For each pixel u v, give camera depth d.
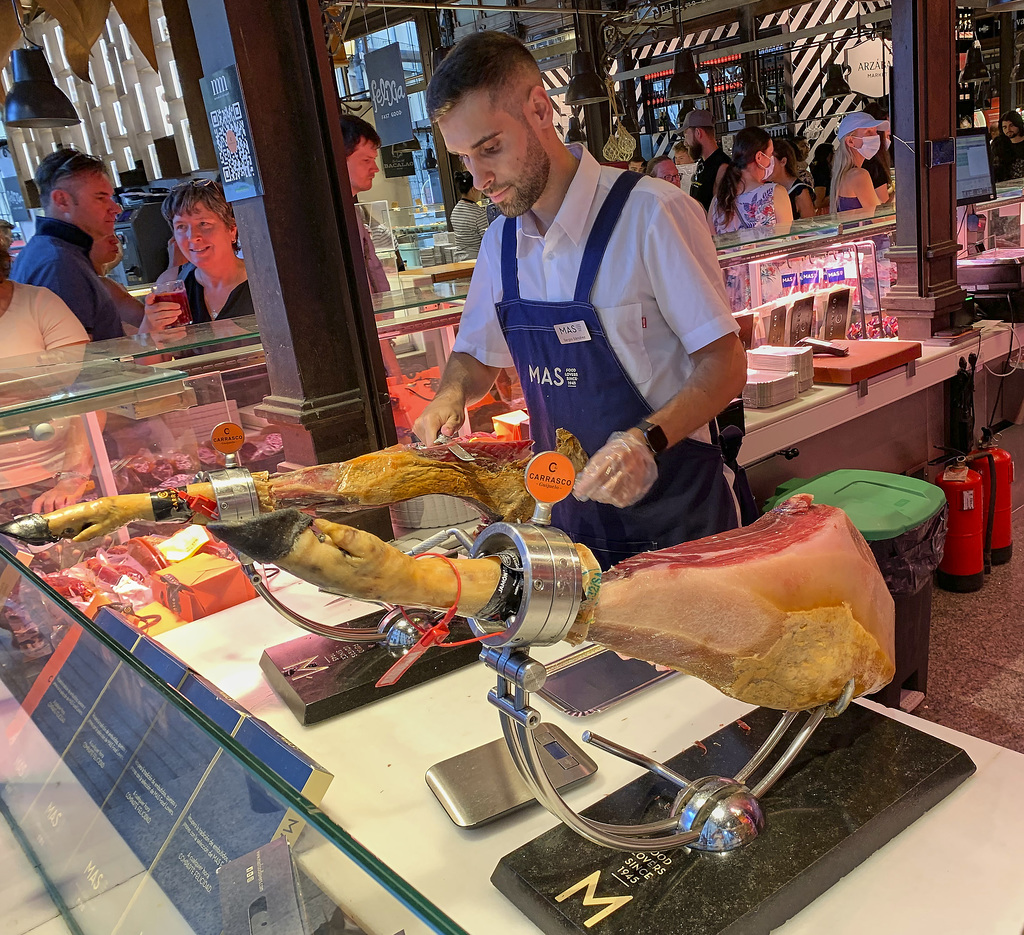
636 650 0.83
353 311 1.82
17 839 1.22
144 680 0.85
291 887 0.63
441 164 7.49
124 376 1.59
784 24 8.63
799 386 2.62
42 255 2.75
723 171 4.50
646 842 0.82
